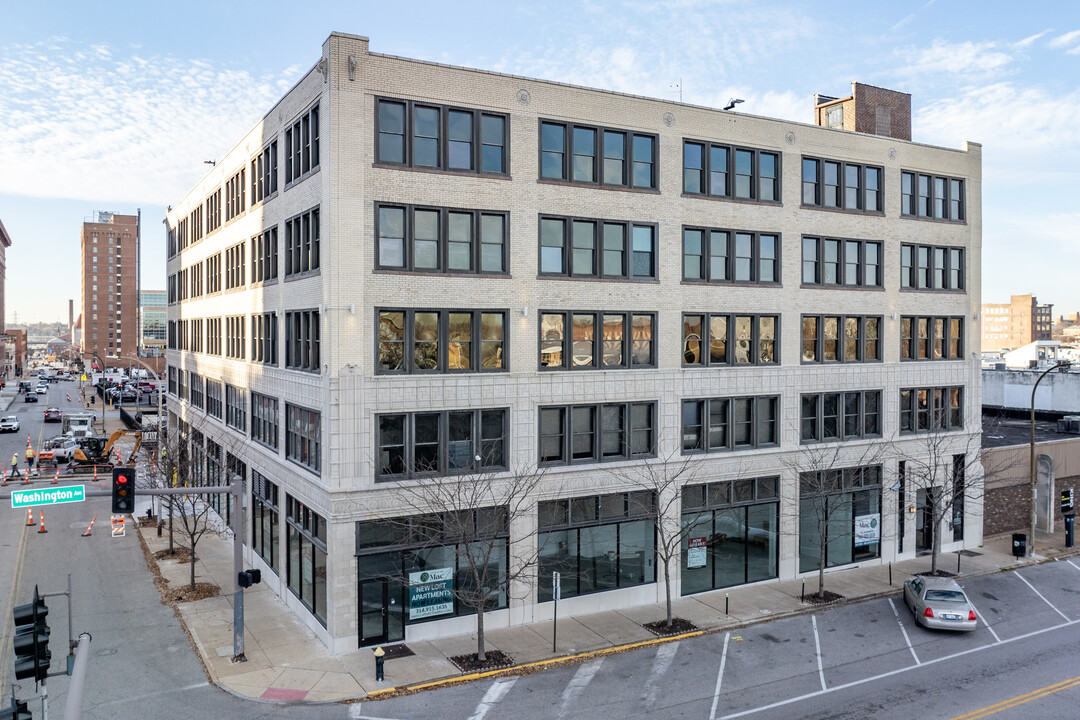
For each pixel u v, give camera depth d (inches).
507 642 920.3
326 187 893.8
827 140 1253.1
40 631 484.1
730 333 1160.8
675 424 1108.5
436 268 946.1
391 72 916.0
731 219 1157.7
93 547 1326.3
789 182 1214.9
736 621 1004.6
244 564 1247.5
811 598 1101.1
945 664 867.4
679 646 919.0
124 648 882.1
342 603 877.8
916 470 1341.0
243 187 1332.4
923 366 1362.0
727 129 1154.7
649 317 1096.2
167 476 1401.3
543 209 1006.4
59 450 2180.1
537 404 1000.9
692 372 1122.0
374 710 737.0
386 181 912.9
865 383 1291.8
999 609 1078.4
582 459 1040.2
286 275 1076.5
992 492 1525.6
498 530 957.8
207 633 933.2
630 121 1071.0
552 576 1008.2
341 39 885.2
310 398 967.0
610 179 1066.1
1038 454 1581.0
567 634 950.4
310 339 980.6
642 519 1068.5
